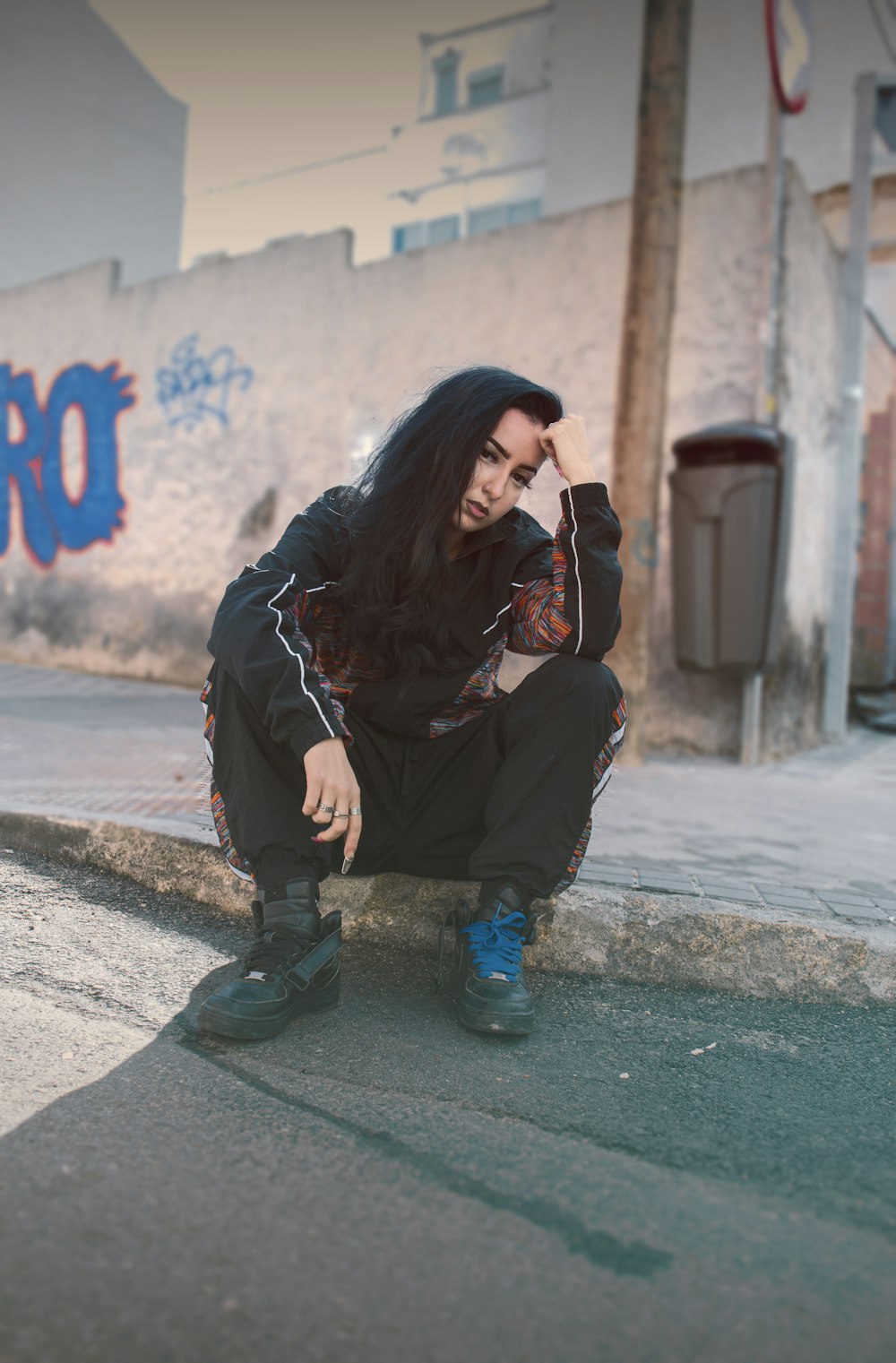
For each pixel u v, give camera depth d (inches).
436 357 243.4
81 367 317.4
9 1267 38.5
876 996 77.5
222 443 283.6
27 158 477.1
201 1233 42.0
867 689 349.1
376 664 70.4
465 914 70.6
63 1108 52.2
